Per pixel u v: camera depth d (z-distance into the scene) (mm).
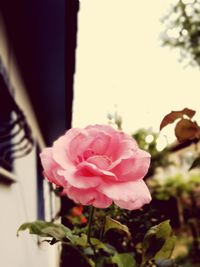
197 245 9094
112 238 1655
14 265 2199
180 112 1119
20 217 2842
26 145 2395
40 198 5348
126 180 793
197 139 1195
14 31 2961
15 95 3107
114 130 910
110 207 1862
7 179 2176
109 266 1008
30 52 3311
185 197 13078
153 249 901
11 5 2584
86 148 839
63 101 4699
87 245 936
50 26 2811
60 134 6703
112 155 850
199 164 1148
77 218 3424
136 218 1345
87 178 757
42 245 3914
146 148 4637
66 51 3131
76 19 2615
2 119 2619
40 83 4055
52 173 809
